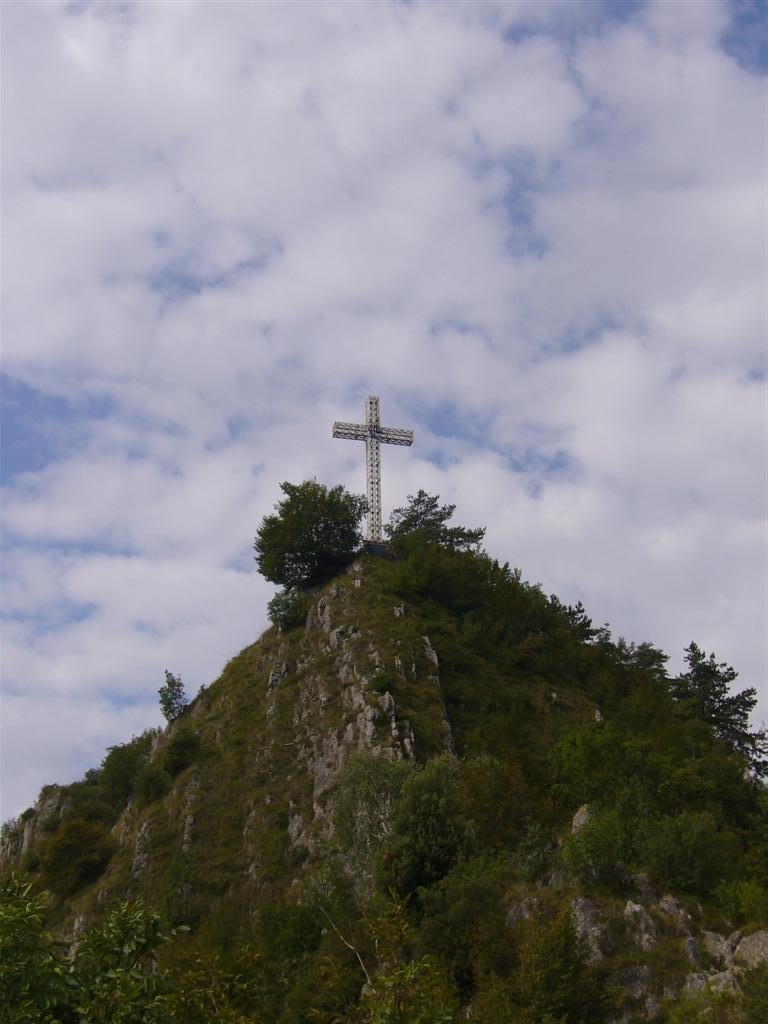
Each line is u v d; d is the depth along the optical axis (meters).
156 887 78.31
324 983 47.94
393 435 119.44
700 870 54.06
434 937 50.62
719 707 103.69
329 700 90.31
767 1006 40.91
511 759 71.50
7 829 106.25
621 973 46.38
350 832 66.00
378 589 104.19
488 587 111.12
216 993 27.94
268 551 113.19
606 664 105.38
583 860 52.81
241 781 87.06
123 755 104.12
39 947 21.39
